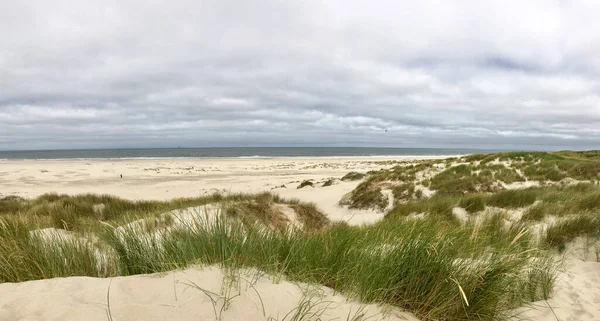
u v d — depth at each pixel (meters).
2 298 1.96
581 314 2.96
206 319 1.85
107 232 3.42
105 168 38.66
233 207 6.73
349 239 3.46
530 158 19.67
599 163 16.50
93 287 2.12
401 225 4.95
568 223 5.24
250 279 2.38
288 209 9.40
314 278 2.66
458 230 4.34
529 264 3.43
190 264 2.60
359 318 2.12
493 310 2.66
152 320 1.80
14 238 3.20
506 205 8.79
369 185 15.58
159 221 4.80
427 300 2.55
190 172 35.69
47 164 44.41
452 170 18.02
